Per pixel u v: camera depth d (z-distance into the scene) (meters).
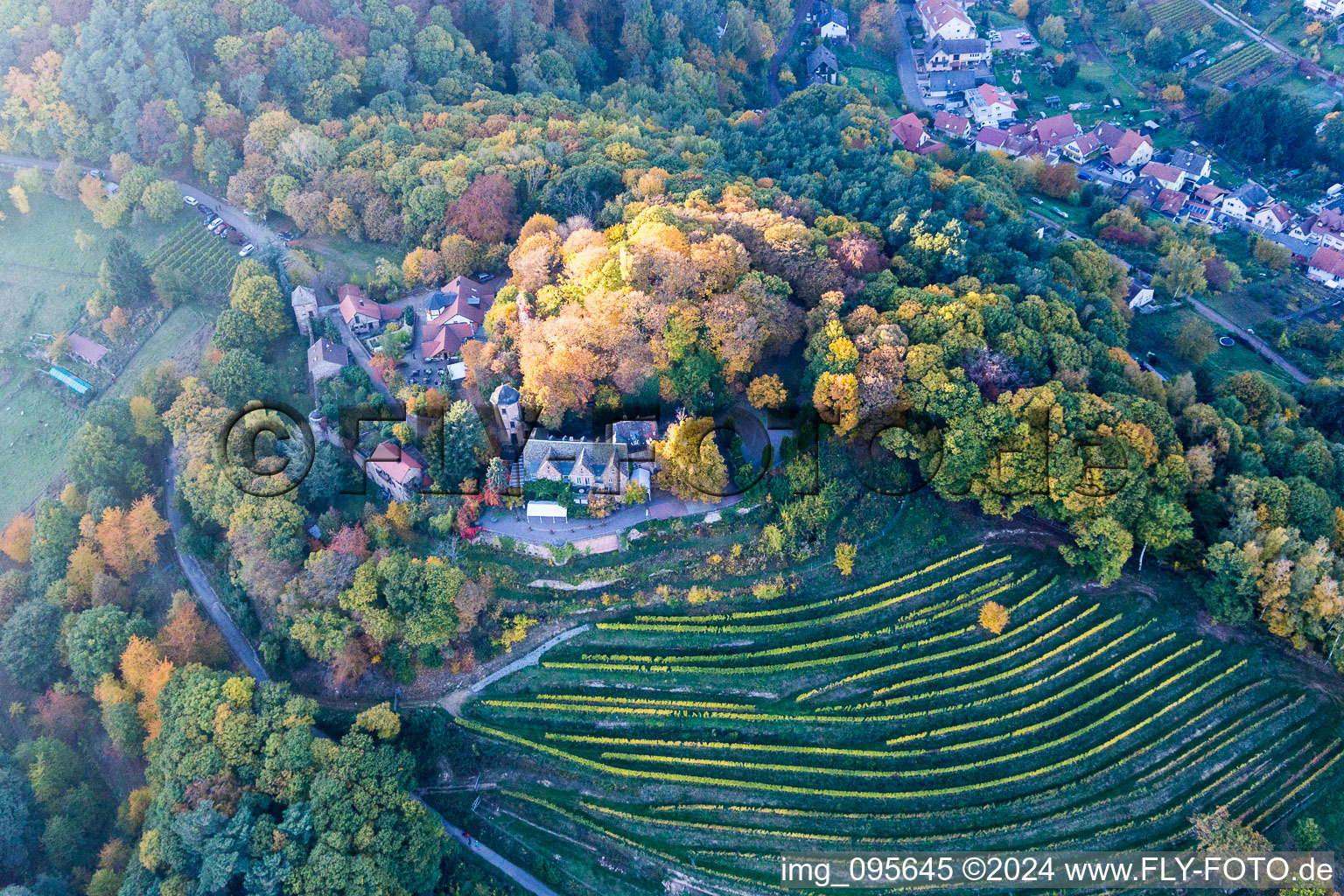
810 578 145.75
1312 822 119.75
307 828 121.06
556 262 166.88
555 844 131.00
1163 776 129.62
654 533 145.50
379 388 166.88
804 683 139.00
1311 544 138.25
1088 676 138.88
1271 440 157.62
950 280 172.12
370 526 145.75
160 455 179.75
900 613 144.62
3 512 190.25
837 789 130.50
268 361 181.25
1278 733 133.38
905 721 135.62
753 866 126.06
